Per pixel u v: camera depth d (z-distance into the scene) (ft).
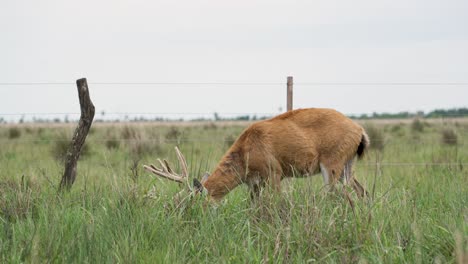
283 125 38.32
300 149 37.88
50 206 29.32
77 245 24.08
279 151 37.83
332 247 25.02
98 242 24.48
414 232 25.23
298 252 24.04
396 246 24.03
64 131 92.17
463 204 31.12
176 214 29.04
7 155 70.03
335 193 31.24
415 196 32.17
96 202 31.01
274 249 24.22
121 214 27.94
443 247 24.47
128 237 25.16
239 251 24.94
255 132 37.88
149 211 28.96
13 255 23.24
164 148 69.41
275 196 30.50
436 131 122.83
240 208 31.01
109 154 65.46
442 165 50.90
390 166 55.42
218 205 31.07
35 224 27.25
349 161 39.17
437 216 29.81
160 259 23.36
